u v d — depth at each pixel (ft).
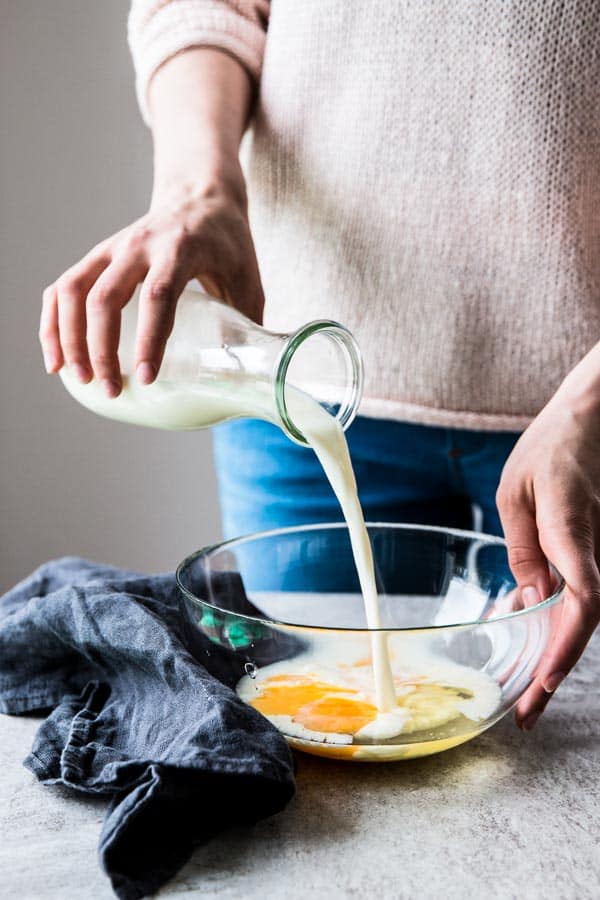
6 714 2.73
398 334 3.65
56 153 6.23
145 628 2.54
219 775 2.08
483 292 3.53
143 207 6.42
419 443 3.83
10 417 6.54
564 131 3.32
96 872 2.04
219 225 2.87
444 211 3.48
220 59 3.56
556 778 2.41
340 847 2.12
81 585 2.87
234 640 2.31
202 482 6.82
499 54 3.27
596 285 3.50
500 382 3.61
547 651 2.44
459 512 4.12
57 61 6.12
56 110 6.18
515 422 3.65
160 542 6.89
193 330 2.52
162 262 2.58
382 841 2.14
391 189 3.52
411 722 2.28
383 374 3.71
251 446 4.02
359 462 3.94
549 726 2.66
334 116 3.55
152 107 3.59
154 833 2.10
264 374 2.33
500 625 2.27
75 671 2.78
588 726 2.66
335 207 3.63
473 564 2.92
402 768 2.45
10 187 6.23
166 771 2.06
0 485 6.63
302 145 3.64
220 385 2.45
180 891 1.97
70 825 2.21
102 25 6.11
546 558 2.72
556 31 3.21
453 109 3.37
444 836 2.16
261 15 3.78
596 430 2.69
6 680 2.77
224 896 1.96
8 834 2.17
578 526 2.57
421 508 4.04
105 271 2.58
